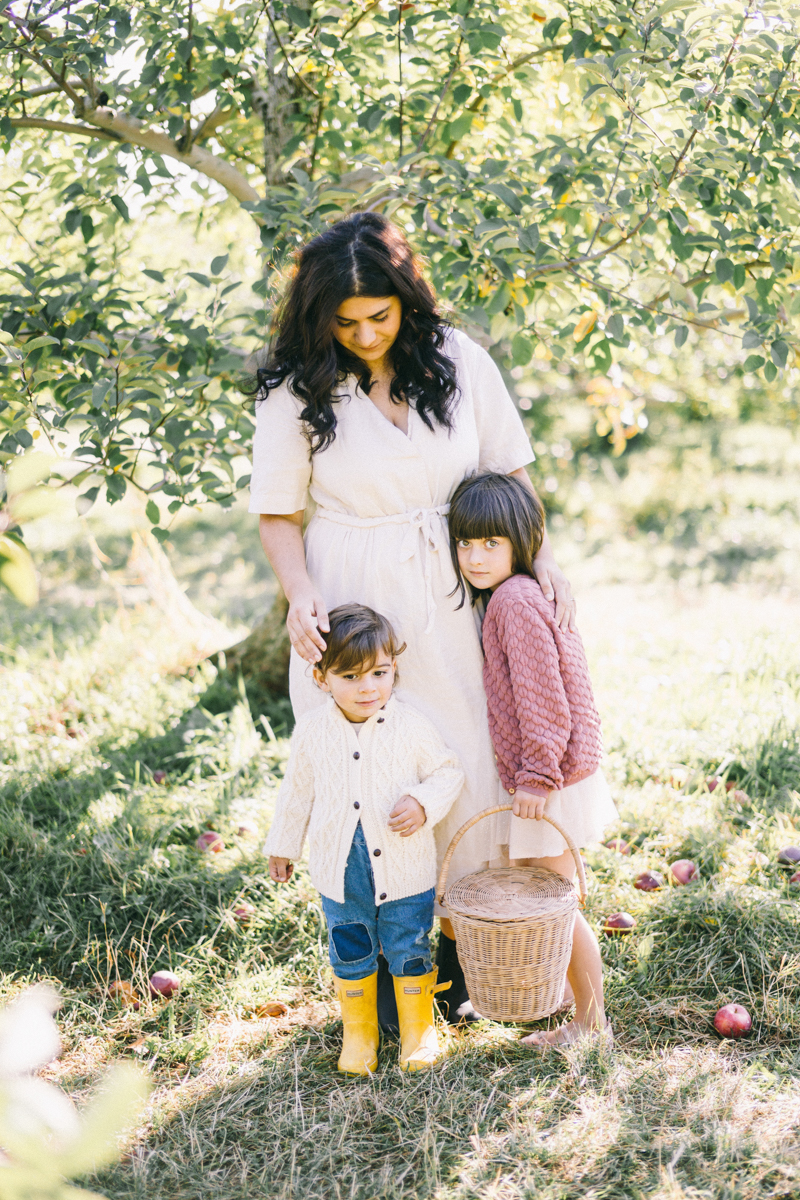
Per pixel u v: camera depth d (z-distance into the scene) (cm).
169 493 315
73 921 277
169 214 458
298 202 302
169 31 312
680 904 271
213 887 289
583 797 226
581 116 388
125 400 302
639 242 303
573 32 294
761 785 351
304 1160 196
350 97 352
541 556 234
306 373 219
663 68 281
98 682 462
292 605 220
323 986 256
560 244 326
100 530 874
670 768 360
